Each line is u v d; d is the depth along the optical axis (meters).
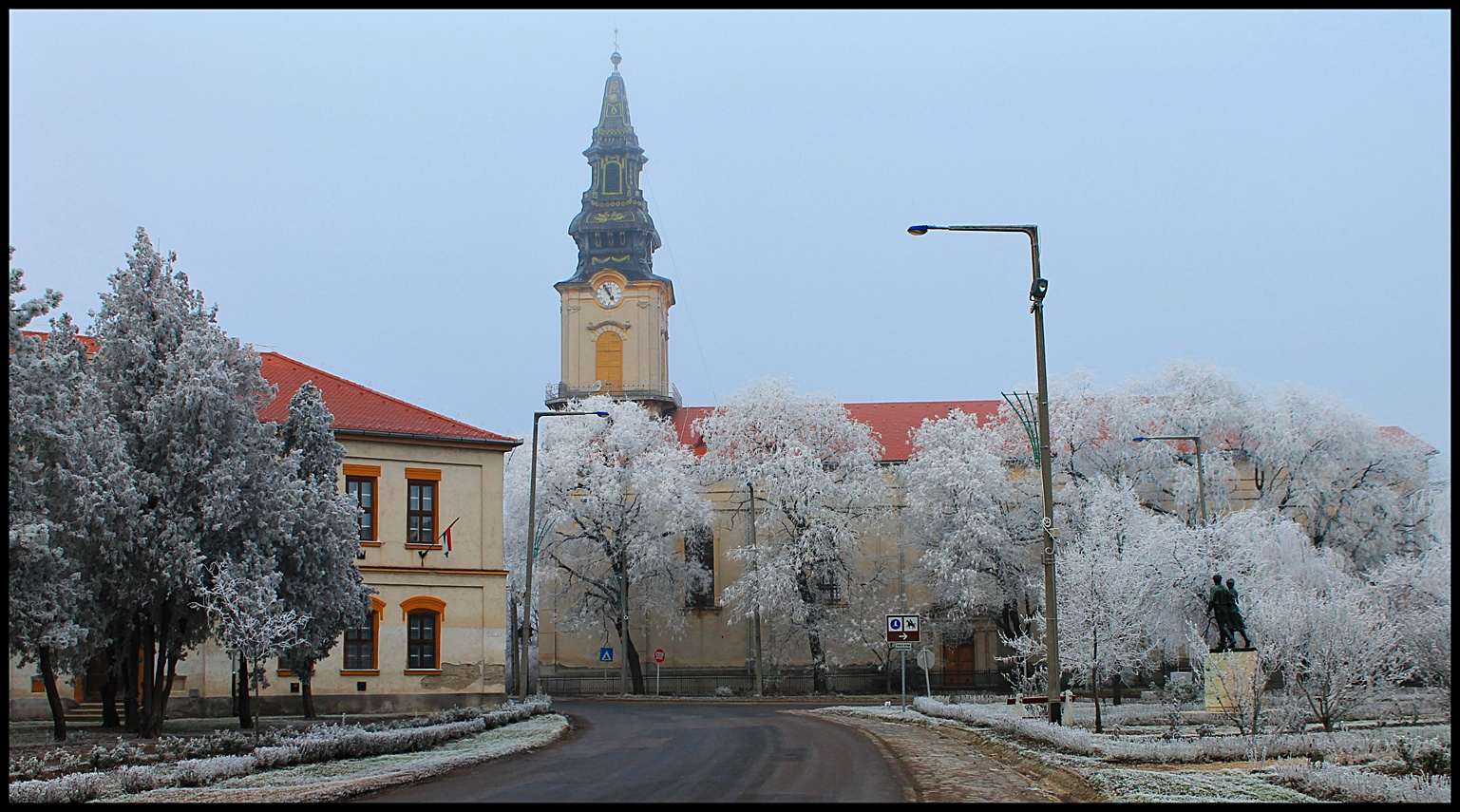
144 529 29.39
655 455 66.44
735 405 68.50
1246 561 39.94
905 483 67.88
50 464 27.05
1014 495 64.88
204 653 40.38
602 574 67.94
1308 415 60.91
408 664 44.41
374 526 44.50
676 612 69.12
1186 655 43.88
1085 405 63.28
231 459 30.78
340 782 18.62
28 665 38.22
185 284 32.78
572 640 72.56
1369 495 59.84
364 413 45.66
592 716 42.31
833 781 18.84
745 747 25.64
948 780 19.02
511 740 28.00
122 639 30.92
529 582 43.12
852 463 67.38
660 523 66.62
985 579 62.81
